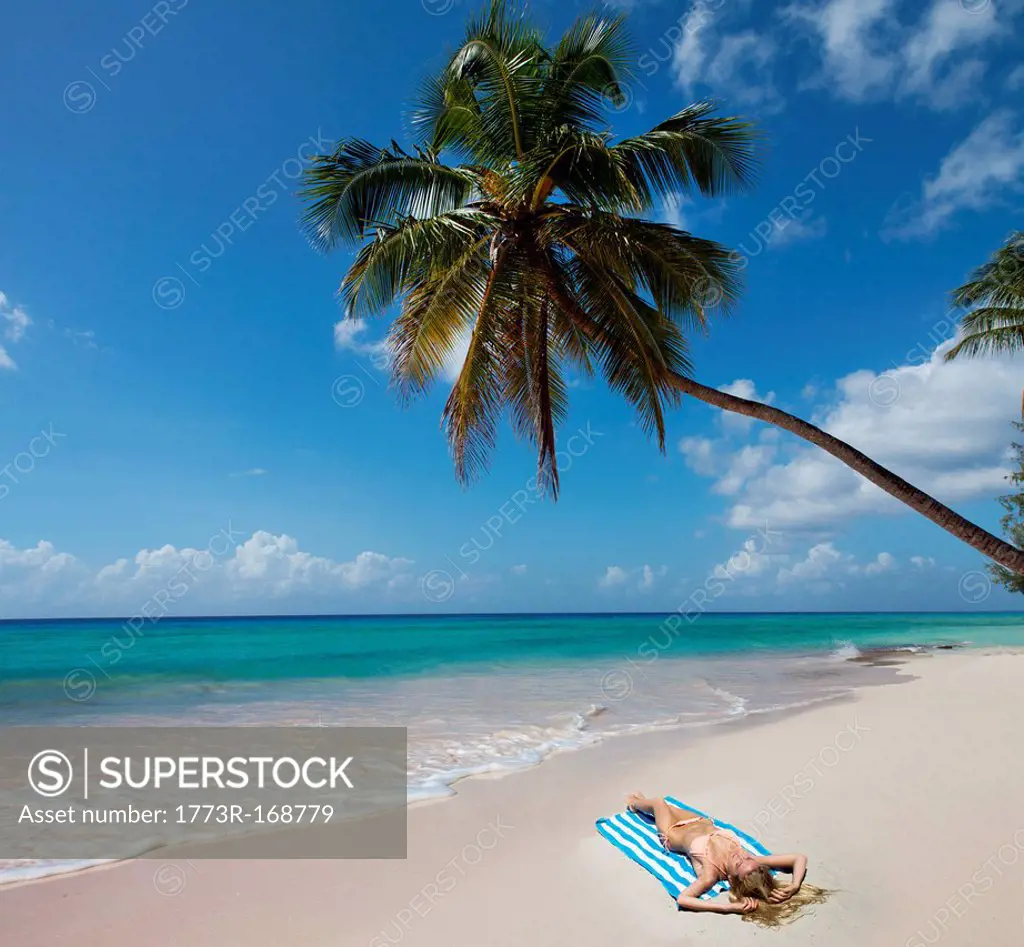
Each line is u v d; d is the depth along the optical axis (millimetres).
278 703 14688
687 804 7398
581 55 8469
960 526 6004
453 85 8781
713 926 4734
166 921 4941
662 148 7719
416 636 43219
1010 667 21000
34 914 5059
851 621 81062
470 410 8242
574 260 8438
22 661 25078
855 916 4812
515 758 9711
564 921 4867
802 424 6871
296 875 5758
